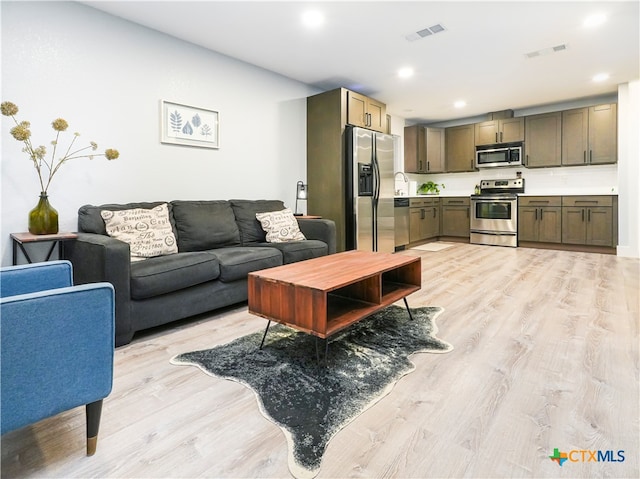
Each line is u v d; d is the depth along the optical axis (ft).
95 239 7.02
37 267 4.81
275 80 13.55
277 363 6.08
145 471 3.69
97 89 9.02
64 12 8.43
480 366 5.87
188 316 7.93
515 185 19.88
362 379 5.52
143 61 9.87
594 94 16.76
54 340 3.49
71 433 4.31
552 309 8.70
